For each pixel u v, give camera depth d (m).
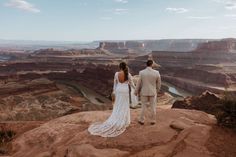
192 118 10.96
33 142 10.51
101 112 12.34
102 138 9.11
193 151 8.02
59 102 85.88
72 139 9.38
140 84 9.84
